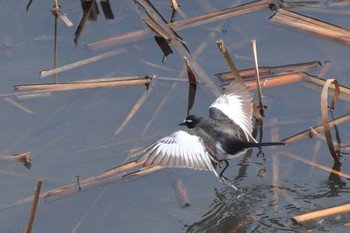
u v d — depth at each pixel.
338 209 11.19
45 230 11.73
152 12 16.44
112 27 16.42
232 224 11.58
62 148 13.45
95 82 14.55
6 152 13.38
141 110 14.20
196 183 12.46
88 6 17.05
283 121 13.67
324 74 14.56
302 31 15.62
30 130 13.90
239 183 12.38
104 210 12.03
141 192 12.31
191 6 17.00
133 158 13.00
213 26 16.19
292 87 14.50
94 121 14.05
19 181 12.74
